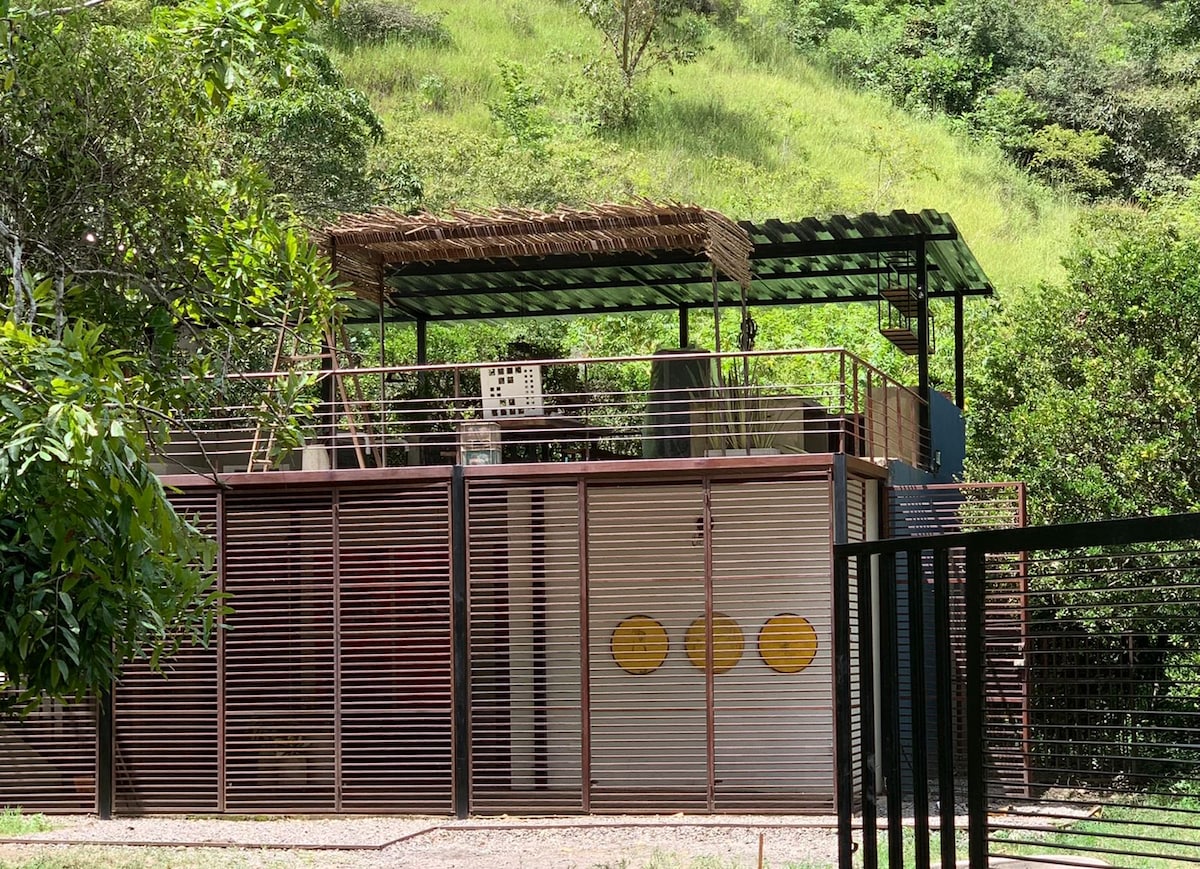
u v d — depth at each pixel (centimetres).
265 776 1436
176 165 995
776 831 1234
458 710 1366
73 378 711
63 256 956
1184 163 4884
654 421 1458
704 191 3822
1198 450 1711
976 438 2034
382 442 1551
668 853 1124
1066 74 5178
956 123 4934
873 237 1720
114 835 1288
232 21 926
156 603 870
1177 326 1838
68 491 726
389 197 2814
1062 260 2030
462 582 1377
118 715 1434
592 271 1916
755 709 1317
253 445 1476
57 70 934
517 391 1466
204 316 1027
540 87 4328
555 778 1403
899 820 554
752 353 1375
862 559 592
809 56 5262
